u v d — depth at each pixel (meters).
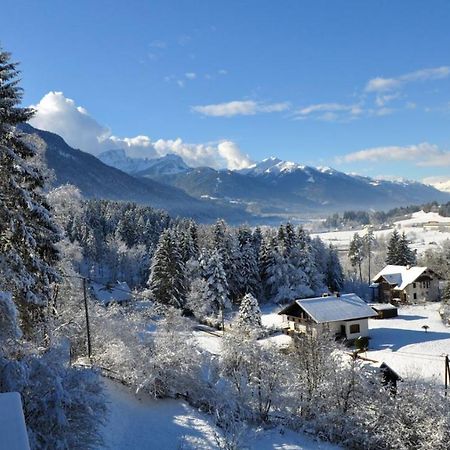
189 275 74.56
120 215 152.75
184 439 25.75
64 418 17.72
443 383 38.97
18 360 18.56
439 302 85.94
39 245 22.81
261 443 28.09
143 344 33.00
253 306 60.00
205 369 33.56
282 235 87.19
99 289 80.25
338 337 55.84
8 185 20.83
